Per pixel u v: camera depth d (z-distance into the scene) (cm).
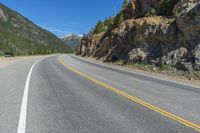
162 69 2823
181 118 855
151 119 830
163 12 4012
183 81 2119
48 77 1917
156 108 988
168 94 1354
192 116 892
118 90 1402
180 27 2952
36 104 989
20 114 836
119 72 2644
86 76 2069
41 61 4266
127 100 1128
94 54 7769
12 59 4603
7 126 710
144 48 3512
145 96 1252
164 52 3091
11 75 1967
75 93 1263
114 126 742
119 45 4572
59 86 1480
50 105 980
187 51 2741
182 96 1308
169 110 967
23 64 3303
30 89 1338
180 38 2941
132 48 3984
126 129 718
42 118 801
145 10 4847
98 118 822
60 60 4831
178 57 2792
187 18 2820
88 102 1059
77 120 791
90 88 1445
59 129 699
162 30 3225
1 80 1659
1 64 3145
